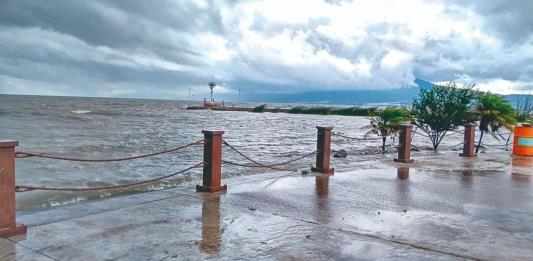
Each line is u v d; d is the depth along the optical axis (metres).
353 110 99.75
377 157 16.17
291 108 116.38
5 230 4.73
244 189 7.63
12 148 4.80
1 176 4.70
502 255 4.38
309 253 4.34
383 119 16.97
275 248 4.48
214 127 43.38
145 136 29.39
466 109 16.02
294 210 6.16
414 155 14.69
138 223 5.32
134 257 4.16
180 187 7.80
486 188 8.15
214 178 7.33
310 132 36.62
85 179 11.24
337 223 5.50
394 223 5.53
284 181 8.53
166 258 4.15
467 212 6.20
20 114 60.06
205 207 6.22
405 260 4.18
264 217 5.73
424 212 6.16
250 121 62.12
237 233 4.99
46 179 11.20
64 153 18.33
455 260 4.20
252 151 19.59
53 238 4.70
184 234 4.91
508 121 15.30
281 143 24.61
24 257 4.12
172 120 59.81
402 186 8.23
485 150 17.23
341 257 4.24
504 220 5.78
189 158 16.53
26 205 7.56
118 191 9.10
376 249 4.49
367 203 6.71
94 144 22.61
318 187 7.97
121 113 81.44
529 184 8.65
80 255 4.20
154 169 13.32
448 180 9.01
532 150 13.88
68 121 46.84
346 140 25.98
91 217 5.57
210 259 4.14
